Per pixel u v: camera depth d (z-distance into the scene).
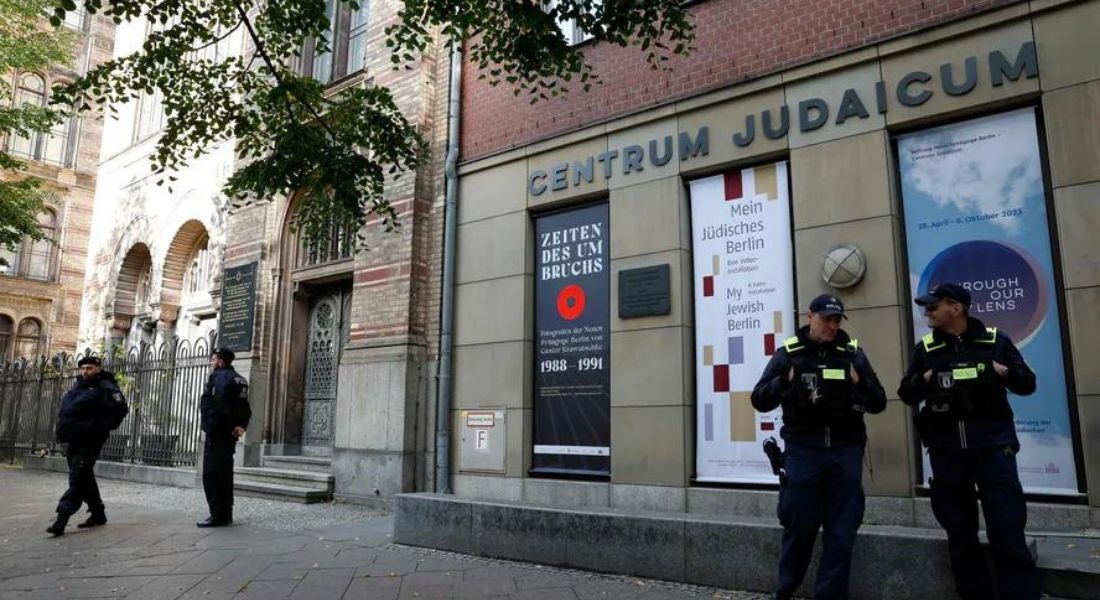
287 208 12.36
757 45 7.58
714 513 7.18
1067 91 5.89
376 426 9.82
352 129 8.16
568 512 6.04
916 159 6.61
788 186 7.30
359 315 10.47
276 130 8.01
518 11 6.29
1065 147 5.84
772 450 4.74
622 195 8.30
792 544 4.45
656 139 8.14
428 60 10.55
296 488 10.25
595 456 8.26
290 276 12.30
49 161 28.61
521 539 6.27
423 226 10.14
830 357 4.50
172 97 7.93
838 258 6.62
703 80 7.89
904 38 6.62
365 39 12.34
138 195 17.28
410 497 7.10
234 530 7.90
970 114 6.37
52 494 11.34
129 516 8.93
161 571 6.01
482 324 9.40
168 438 12.84
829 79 7.05
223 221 13.98
